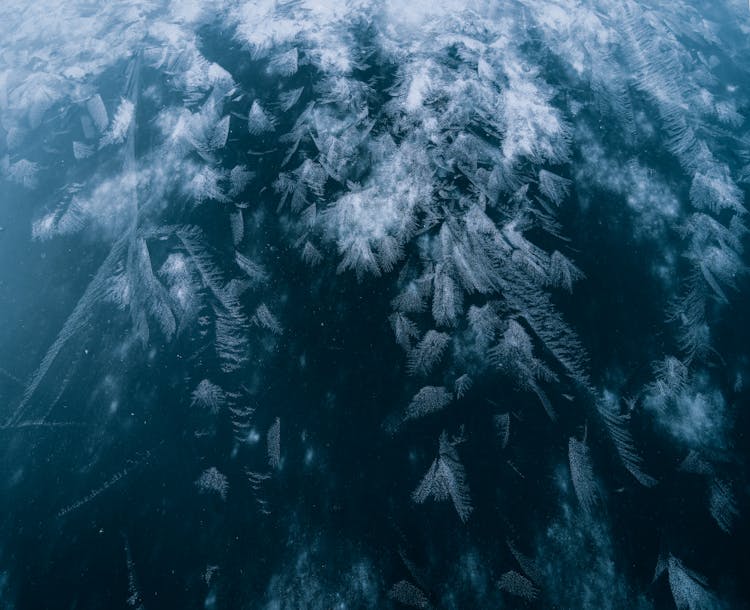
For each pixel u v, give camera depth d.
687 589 0.19
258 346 0.23
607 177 0.26
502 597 0.19
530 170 0.25
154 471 0.22
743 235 0.25
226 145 0.27
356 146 0.25
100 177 0.28
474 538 0.20
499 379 0.22
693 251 0.25
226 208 0.26
